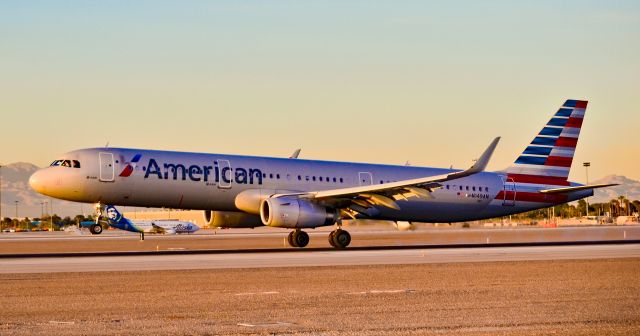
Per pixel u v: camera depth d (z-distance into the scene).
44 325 31.52
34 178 78.75
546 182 99.62
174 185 81.06
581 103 101.12
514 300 38.50
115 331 30.08
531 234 130.38
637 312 34.50
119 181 79.31
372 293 41.44
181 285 45.28
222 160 83.62
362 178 90.56
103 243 110.38
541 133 99.81
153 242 111.50
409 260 63.09
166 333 29.58
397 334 29.27
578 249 78.19
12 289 43.50
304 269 55.03
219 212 87.19
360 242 105.25
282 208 79.56
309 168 88.00
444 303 37.53
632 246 85.06
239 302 38.06
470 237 121.00
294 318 33.12
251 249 83.25
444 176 77.88
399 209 85.62
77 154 79.44
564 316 33.41
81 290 42.97
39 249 92.44
